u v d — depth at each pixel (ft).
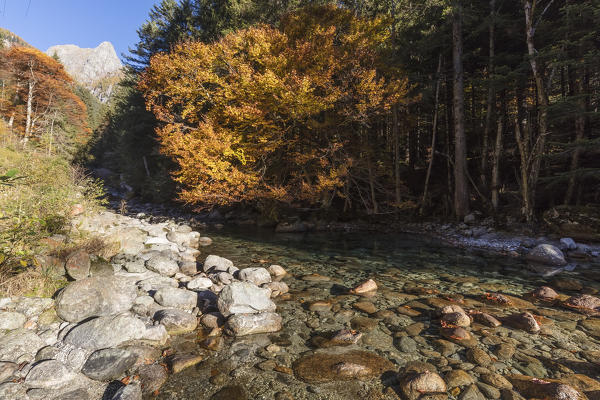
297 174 54.60
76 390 9.38
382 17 55.77
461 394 9.48
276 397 9.46
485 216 45.96
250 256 30.76
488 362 11.35
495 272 25.04
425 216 53.93
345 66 49.26
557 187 43.34
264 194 49.49
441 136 67.87
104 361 10.50
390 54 55.72
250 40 50.62
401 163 69.82
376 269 26.02
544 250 28.84
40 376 9.43
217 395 9.52
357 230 51.34
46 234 18.86
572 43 34.06
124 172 129.80
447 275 24.08
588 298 16.94
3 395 8.64
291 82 44.88
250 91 46.16
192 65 48.47
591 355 11.86
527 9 37.91
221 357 11.75
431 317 15.70
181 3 84.94
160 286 18.61
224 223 60.44
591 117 37.42
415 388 9.63
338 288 20.70
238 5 69.31
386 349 12.43
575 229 34.09
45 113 113.80
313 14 57.77
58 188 26.11
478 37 52.60
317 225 54.54
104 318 12.46
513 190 52.85
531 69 41.96
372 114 50.57
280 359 11.67
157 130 49.55
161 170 89.51
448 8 47.21
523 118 51.11
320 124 49.29
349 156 52.19
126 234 27.25
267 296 16.76
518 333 13.76
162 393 9.56
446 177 62.18
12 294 13.93
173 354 11.86
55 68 119.96
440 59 53.36
